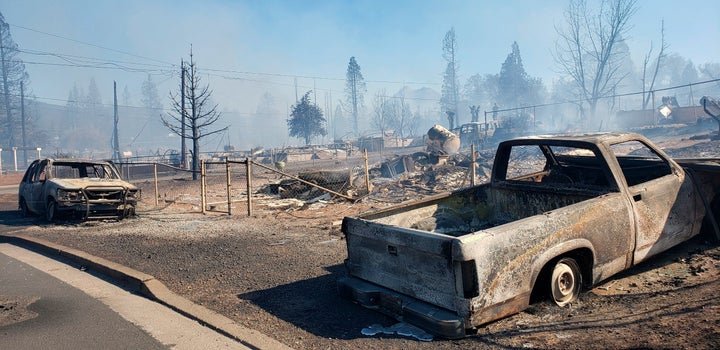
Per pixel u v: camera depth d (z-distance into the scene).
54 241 9.27
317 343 4.12
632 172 5.98
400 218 5.50
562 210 4.43
